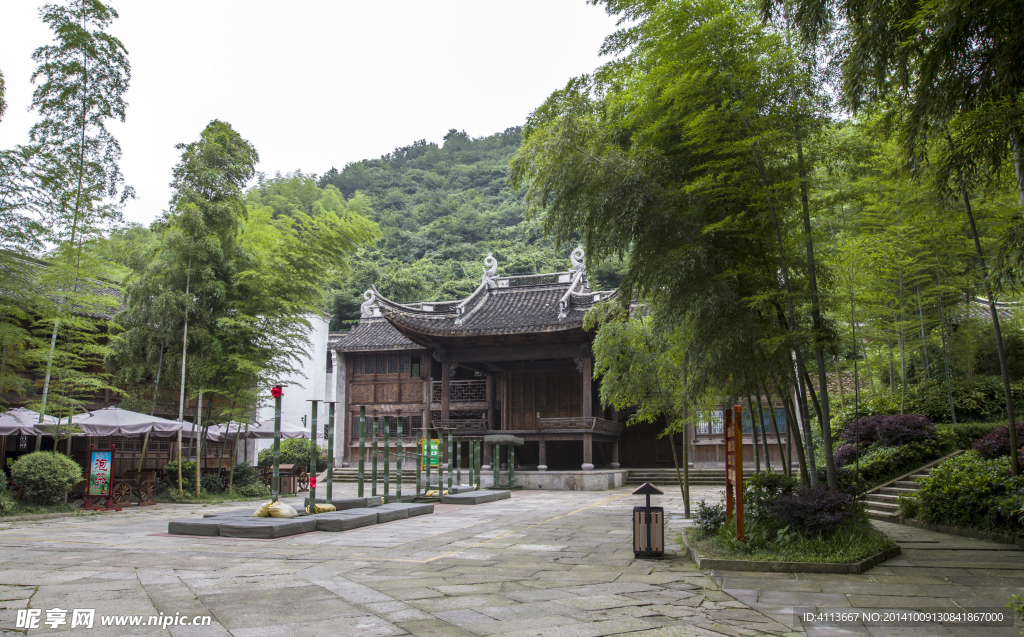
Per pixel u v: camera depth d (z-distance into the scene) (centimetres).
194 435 2003
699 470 2678
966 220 1274
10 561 842
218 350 1883
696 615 566
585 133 933
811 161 877
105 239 1577
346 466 3150
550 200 975
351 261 4862
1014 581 703
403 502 1703
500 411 3023
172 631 507
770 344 853
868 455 1542
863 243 1395
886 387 2008
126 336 1831
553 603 610
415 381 3139
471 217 6366
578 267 2761
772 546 821
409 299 4728
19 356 1630
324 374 3397
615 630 517
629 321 1363
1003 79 625
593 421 2512
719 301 860
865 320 1537
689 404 1183
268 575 748
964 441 1491
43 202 1433
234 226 1983
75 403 1562
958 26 610
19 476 1455
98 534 1131
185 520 1159
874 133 866
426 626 527
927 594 643
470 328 2561
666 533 1136
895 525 1210
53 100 1502
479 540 1073
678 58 864
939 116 696
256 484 2077
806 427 908
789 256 906
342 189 7969
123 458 2144
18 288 1420
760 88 859
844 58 797
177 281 1856
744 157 873
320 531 1188
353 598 627
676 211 891
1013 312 1672
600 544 1023
